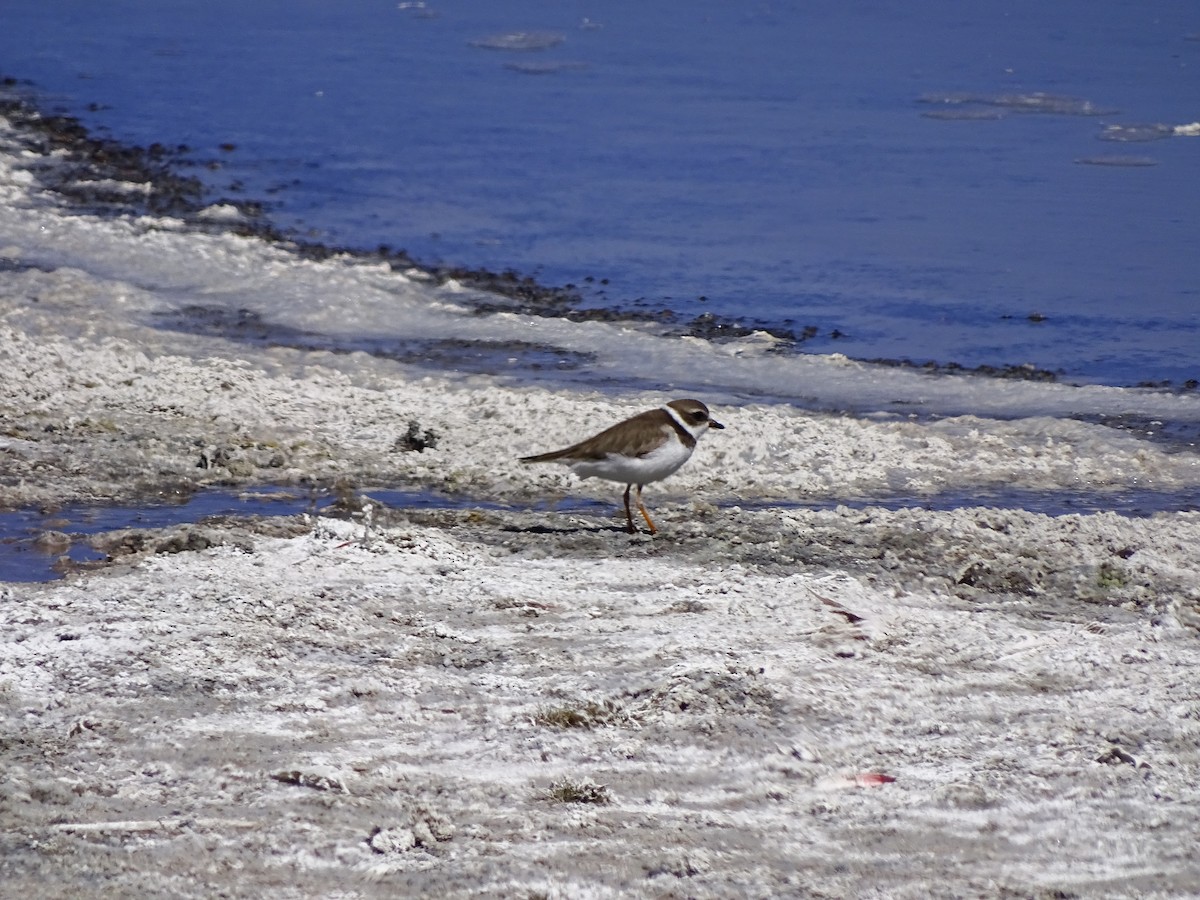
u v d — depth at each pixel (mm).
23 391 17125
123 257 24531
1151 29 49500
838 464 16312
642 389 19281
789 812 7883
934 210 28953
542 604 10883
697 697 9078
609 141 34938
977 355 21375
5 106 38531
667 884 7062
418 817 7656
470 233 27562
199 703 8898
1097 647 10344
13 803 7676
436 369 19875
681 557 12461
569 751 8492
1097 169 32062
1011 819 7820
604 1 57406
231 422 16625
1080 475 16516
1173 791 8102
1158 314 23188
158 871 7074
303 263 24797
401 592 11023
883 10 54438
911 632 10523
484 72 43594
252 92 40906
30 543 12266
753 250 26531
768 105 38812
